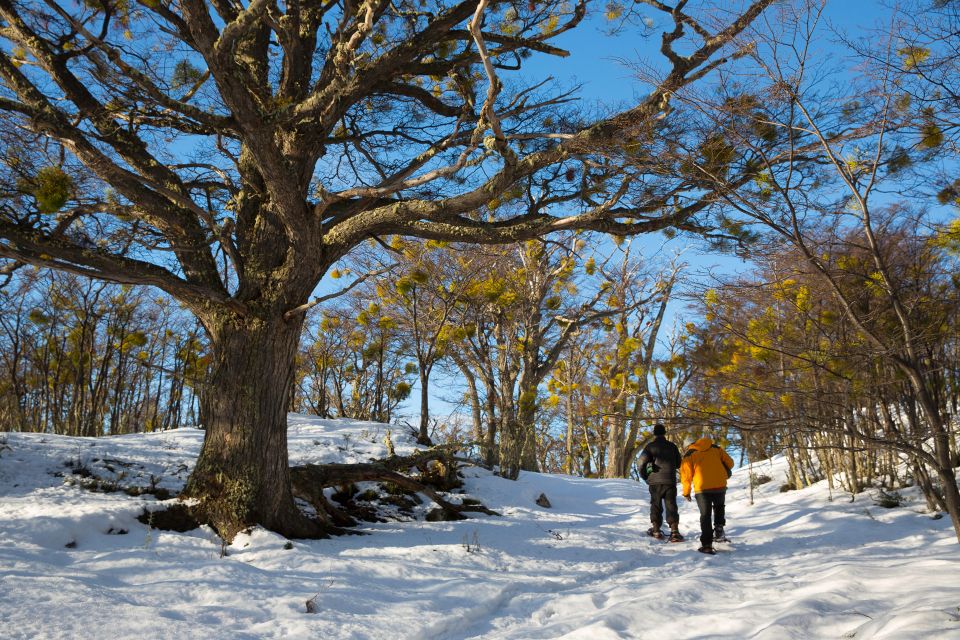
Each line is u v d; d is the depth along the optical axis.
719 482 8.00
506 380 14.96
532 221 8.23
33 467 8.64
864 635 3.74
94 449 9.91
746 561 7.23
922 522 7.85
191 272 8.11
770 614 4.52
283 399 7.69
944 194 5.70
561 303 18.03
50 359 18.80
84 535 5.92
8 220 6.73
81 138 7.02
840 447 6.00
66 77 7.74
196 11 5.82
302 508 8.72
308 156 8.23
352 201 9.03
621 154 6.57
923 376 5.96
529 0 8.82
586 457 28.33
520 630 4.64
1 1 7.34
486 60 6.10
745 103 5.67
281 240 8.09
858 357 6.13
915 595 4.51
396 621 4.53
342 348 20.28
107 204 7.88
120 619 3.92
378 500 9.74
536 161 7.54
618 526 10.27
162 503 6.89
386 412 21.22
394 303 15.80
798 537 8.25
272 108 7.30
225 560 5.59
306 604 4.59
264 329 7.63
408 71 9.03
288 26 7.50
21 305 17.22
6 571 4.56
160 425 22.91
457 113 9.95
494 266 15.28
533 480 14.02
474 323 14.73
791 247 6.31
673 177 6.55
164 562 5.49
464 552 7.03
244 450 7.30
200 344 19.44
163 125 9.16
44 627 3.64
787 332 6.87
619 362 20.27
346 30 8.14
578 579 6.41
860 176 5.88
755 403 7.05
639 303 17.98
